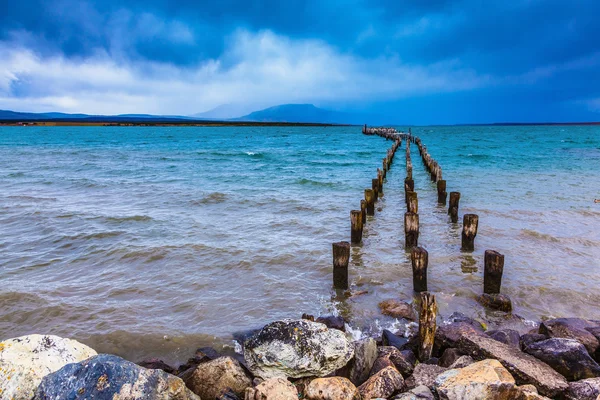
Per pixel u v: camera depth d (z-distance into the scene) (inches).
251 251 488.4
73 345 217.6
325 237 550.3
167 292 383.9
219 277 418.9
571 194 816.3
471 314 344.2
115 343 299.4
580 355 236.4
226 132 5068.9
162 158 1658.5
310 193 859.4
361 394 212.2
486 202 758.5
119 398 179.5
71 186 944.9
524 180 1007.0
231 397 211.5
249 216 657.6
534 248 497.7
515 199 778.8
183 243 512.1
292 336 239.1
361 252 499.8
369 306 362.0
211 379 225.5
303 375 231.9
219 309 353.4
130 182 1005.8
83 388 180.5
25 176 1111.0
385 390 211.3
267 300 371.6
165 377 194.9
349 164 1443.2
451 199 636.7
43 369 195.9
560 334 271.9
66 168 1316.4
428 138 3233.3
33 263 450.0
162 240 524.7
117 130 5472.4
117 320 330.6
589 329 277.7
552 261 454.9
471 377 205.9
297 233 565.6
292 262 458.9
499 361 232.2
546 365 233.0
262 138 3540.8
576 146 2162.9
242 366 246.5
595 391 207.3
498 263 360.2
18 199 781.3
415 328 325.1
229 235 551.5
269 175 1138.0
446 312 349.1
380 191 871.1
